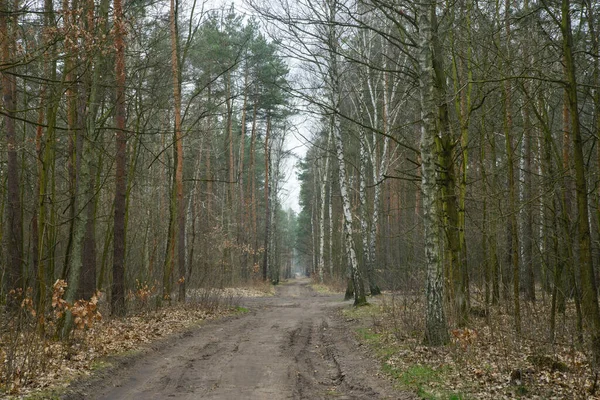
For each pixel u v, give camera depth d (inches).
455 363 381.7
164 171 1236.5
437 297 455.2
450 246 518.6
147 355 469.1
